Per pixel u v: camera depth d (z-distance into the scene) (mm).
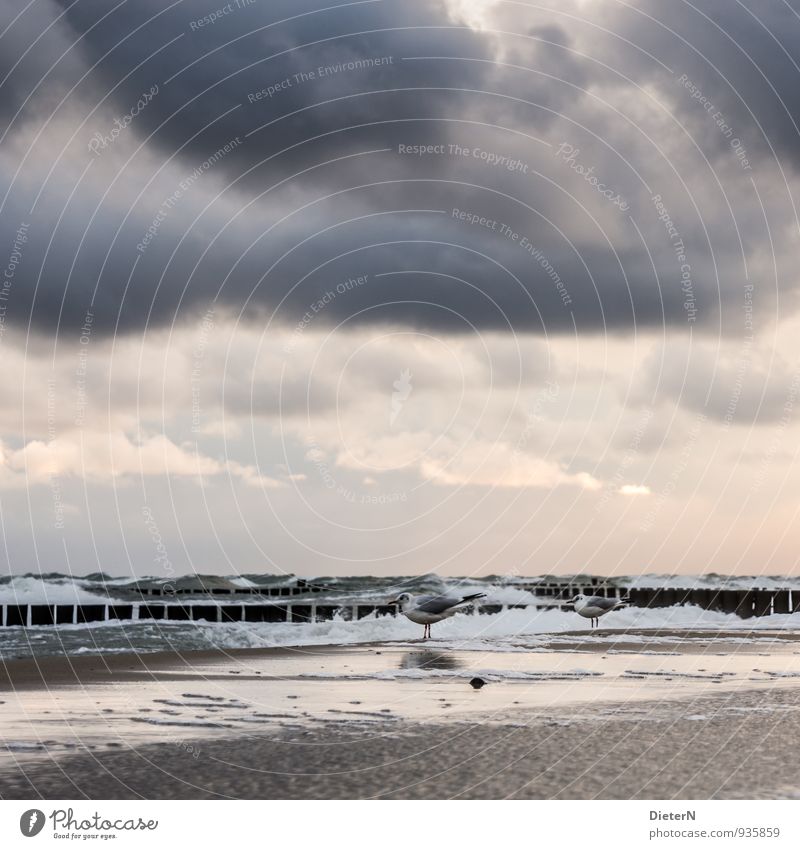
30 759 9852
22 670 17906
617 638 27391
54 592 35844
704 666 19203
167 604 36656
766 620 36875
